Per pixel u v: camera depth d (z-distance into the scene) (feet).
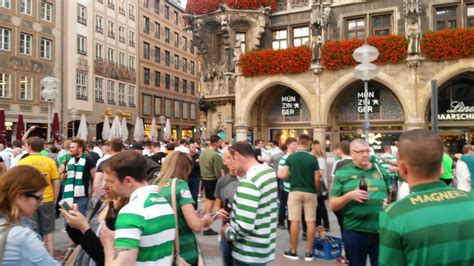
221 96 73.26
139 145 35.53
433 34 55.47
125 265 7.84
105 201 11.04
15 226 7.91
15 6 101.14
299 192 21.88
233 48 71.26
